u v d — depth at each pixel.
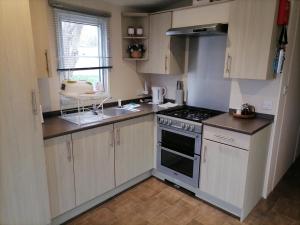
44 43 2.04
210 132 2.31
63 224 2.20
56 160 2.01
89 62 2.81
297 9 2.24
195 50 2.99
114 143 2.46
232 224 2.22
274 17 2.00
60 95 2.57
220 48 2.75
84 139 2.18
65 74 2.62
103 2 2.79
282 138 2.73
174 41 2.89
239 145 2.11
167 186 2.86
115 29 2.98
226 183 2.29
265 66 2.12
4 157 1.64
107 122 2.33
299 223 2.23
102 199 2.54
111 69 3.04
